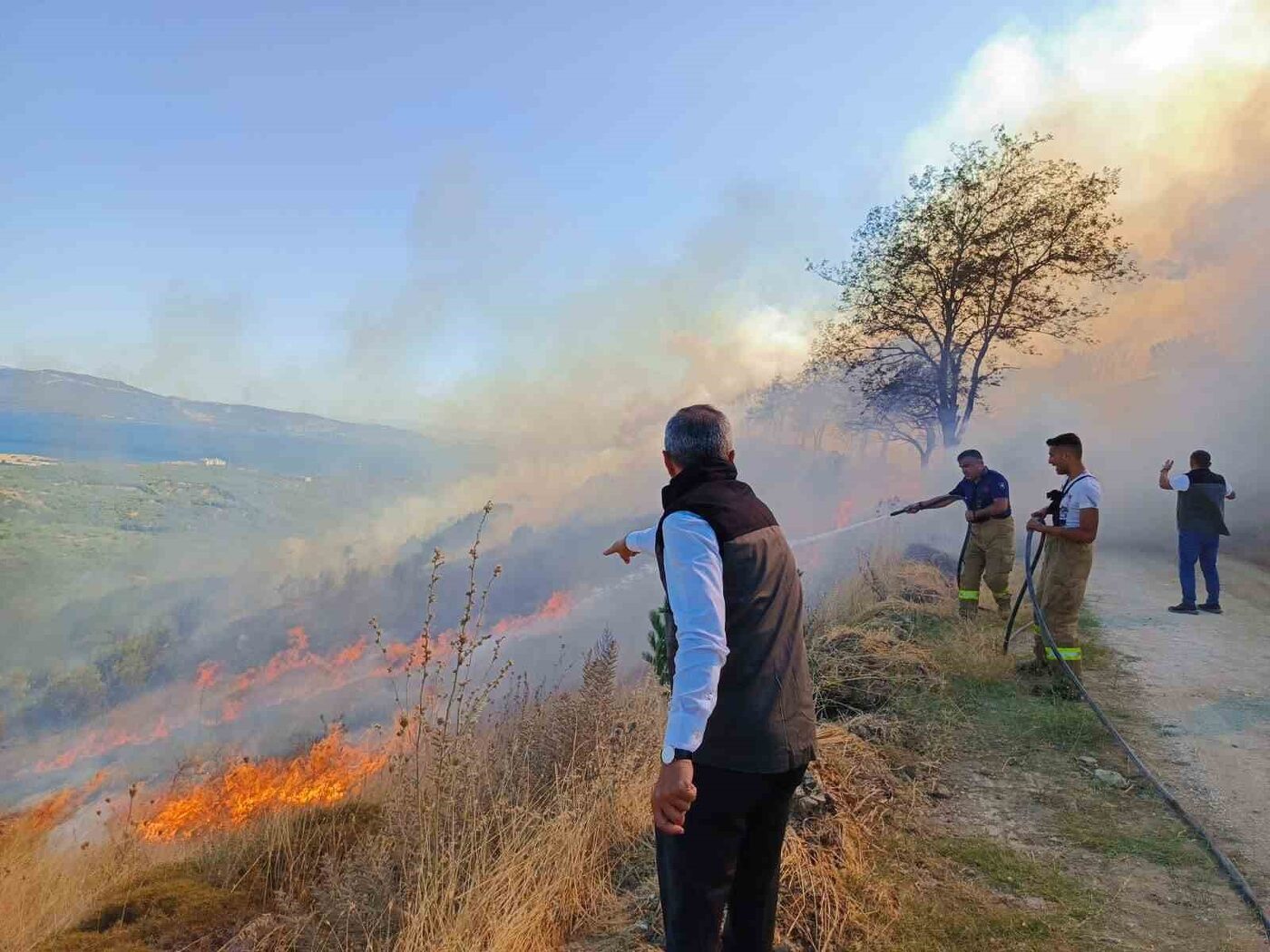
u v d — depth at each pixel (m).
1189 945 2.81
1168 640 7.56
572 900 3.11
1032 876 3.29
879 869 3.33
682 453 2.33
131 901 3.48
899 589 8.53
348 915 2.82
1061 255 18.06
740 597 2.12
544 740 3.93
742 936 2.30
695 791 2.09
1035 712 5.33
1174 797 4.03
